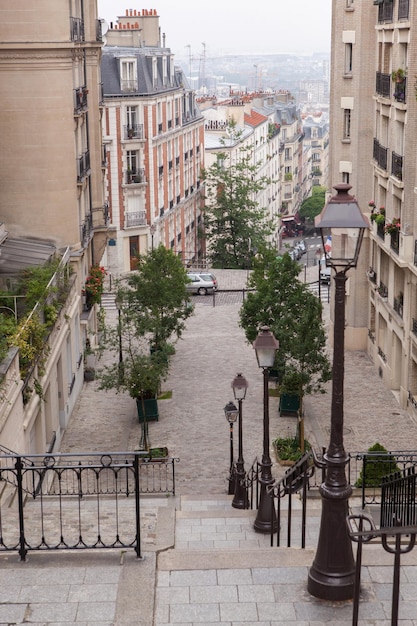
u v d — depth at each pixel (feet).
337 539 33.32
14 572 36.01
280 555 36.60
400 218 116.98
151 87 211.82
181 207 242.17
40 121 111.65
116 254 210.38
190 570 35.76
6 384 63.46
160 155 219.61
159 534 46.47
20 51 109.40
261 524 55.26
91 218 131.64
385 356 124.88
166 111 223.30
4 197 113.60
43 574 35.81
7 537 46.80
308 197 524.52
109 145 205.05
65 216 114.93
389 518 52.70
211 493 87.40
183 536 55.01
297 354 97.04
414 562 35.47
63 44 109.50
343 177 138.82
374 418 110.01
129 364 103.65
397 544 27.14
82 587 34.78
